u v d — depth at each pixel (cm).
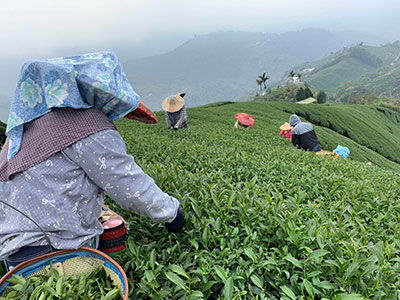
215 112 3111
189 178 387
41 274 191
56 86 179
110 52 201
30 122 192
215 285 221
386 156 4662
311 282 215
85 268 198
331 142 3053
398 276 221
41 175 180
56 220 184
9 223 190
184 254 230
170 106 1225
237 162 550
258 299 209
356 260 217
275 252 251
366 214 354
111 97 187
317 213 300
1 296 179
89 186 192
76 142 181
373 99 12100
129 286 211
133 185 193
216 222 269
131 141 777
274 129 2328
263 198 355
